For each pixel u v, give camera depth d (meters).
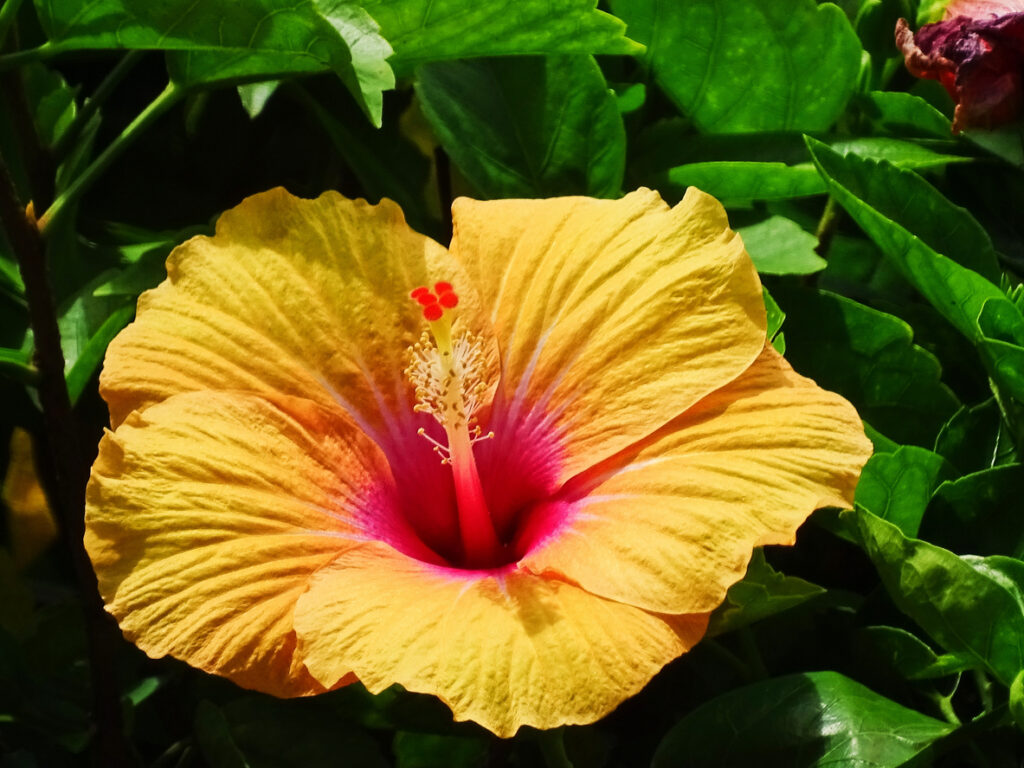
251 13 0.31
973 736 0.31
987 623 0.31
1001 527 0.34
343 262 0.32
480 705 0.26
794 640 0.36
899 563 0.31
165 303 0.31
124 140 0.34
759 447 0.29
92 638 0.34
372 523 0.31
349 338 0.32
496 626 0.27
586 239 0.32
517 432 0.32
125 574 0.27
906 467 0.34
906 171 0.37
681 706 0.37
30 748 0.36
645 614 0.27
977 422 0.36
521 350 0.32
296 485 0.30
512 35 0.35
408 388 0.33
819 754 0.31
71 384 0.35
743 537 0.28
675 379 0.30
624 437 0.30
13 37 0.35
